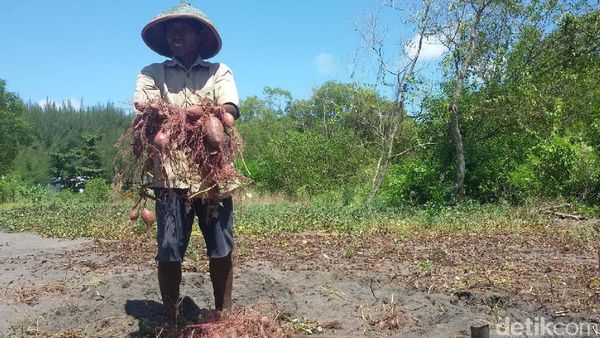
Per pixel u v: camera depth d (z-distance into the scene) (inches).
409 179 744.3
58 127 3245.6
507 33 760.3
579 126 729.0
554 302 210.7
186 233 170.6
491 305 207.8
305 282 236.4
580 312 197.6
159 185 165.5
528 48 773.3
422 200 743.7
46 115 3385.8
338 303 202.1
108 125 3486.7
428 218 554.9
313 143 1096.2
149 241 429.1
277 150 1107.9
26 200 1270.9
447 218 553.9
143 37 181.5
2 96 2581.2
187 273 249.0
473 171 733.9
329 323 182.4
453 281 247.6
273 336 164.4
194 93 165.6
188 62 179.2
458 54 725.9
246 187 172.1
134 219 174.4
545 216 581.3
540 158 693.3
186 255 319.0
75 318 188.7
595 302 211.8
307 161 1083.3
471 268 284.5
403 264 304.3
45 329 182.9
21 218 707.4
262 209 717.3
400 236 446.9
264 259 325.1
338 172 1065.5
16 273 291.9
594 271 276.2
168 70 176.6
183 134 157.4
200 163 160.4
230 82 177.3
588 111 765.9
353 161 1047.6
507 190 705.0
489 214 581.6
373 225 534.6
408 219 571.2
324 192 1001.5
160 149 157.8
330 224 535.8
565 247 370.9
